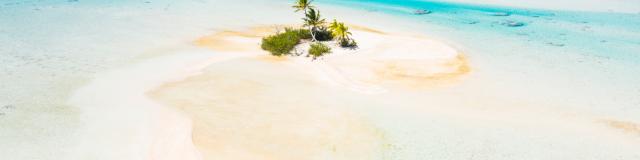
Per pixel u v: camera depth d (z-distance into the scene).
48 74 26.52
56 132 18.78
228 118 20.02
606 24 44.66
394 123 19.78
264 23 44.31
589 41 37.72
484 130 19.20
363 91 24.55
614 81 26.88
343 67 29.16
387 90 24.72
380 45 34.75
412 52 32.69
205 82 25.34
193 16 46.53
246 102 22.22
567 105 22.59
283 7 53.66
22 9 47.09
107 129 19.08
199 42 35.94
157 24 42.06
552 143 18.12
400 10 52.91
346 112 21.08
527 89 25.06
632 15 49.03
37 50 31.69
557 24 44.88
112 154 16.91
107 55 31.20
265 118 20.14
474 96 23.73
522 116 20.98
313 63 30.50
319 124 19.59
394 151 17.25
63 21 42.00
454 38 38.66
